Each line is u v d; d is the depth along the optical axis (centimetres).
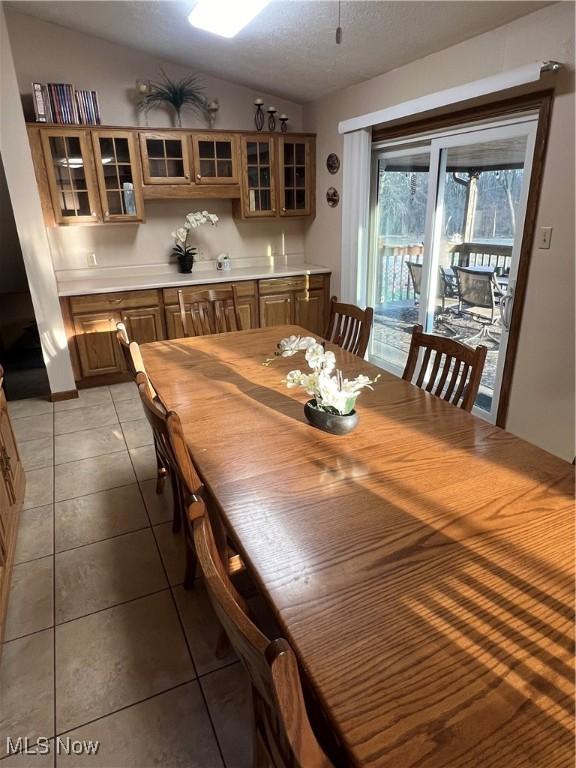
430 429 164
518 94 262
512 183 288
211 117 424
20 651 168
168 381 212
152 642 171
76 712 148
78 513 245
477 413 333
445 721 70
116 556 215
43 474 281
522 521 114
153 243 445
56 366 381
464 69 285
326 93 416
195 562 188
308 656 81
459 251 339
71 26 361
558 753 66
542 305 264
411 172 373
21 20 352
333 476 135
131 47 386
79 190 374
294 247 508
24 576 203
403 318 416
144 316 404
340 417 158
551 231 253
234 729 142
